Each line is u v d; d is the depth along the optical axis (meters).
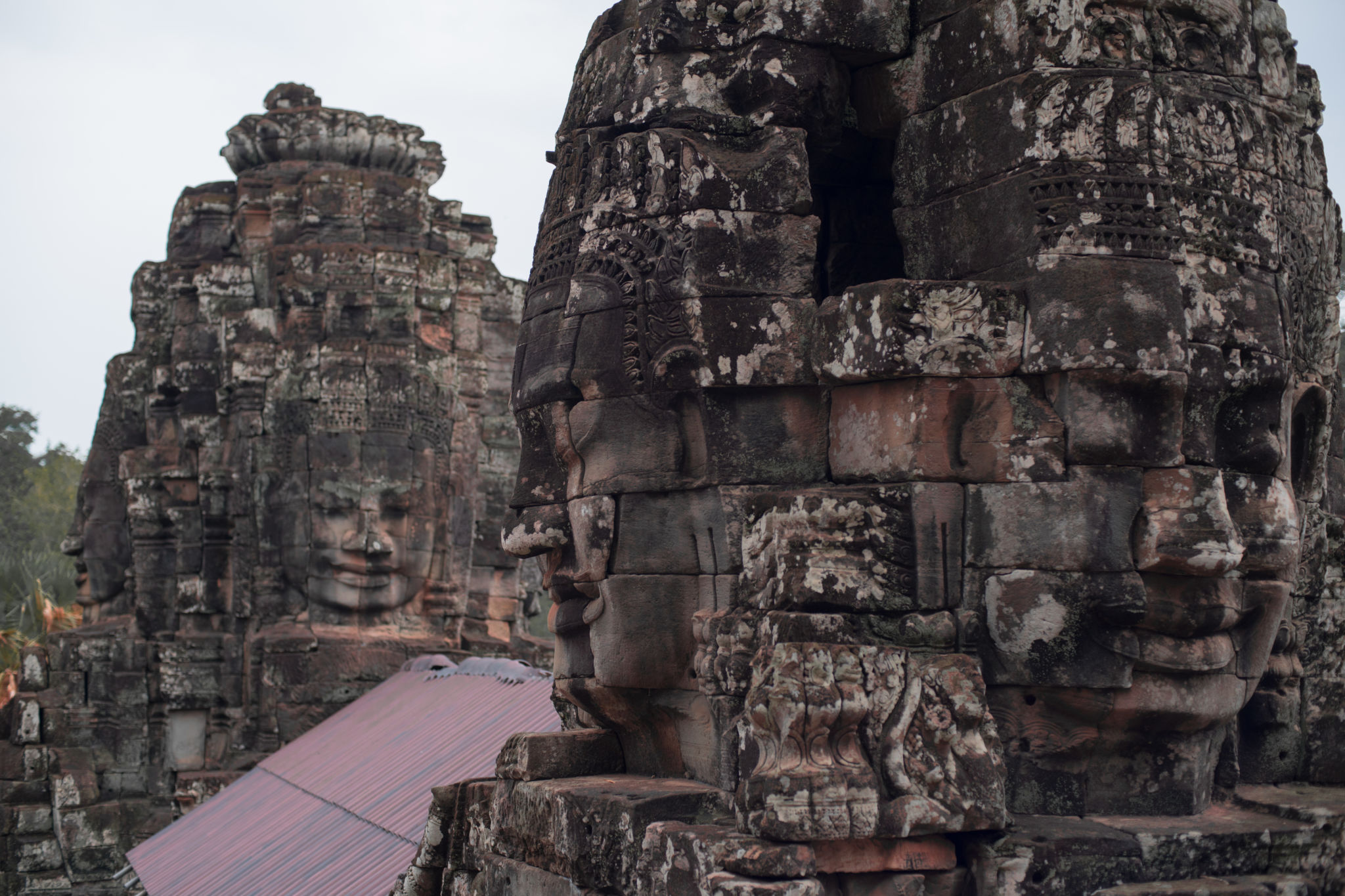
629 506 7.12
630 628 7.09
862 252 8.19
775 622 6.21
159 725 19.02
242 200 20.03
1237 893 5.98
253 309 18.97
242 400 18.42
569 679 7.73
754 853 5.69
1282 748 7.51
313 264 18.72
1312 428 7.52
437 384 18.81
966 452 6.43
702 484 6.93
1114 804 6.51
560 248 7.52
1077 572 6.23
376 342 18.50
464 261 19.75
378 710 15.98
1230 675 6.61
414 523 18.25
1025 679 6.28
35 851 18.25
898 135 7.32
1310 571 7.60
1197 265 6.46
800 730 5.84
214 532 18.95
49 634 19.80
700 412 6.94
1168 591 6.32
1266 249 6.67
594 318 7.18
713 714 6.83
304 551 17.95
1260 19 7.14
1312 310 7.78
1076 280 6.28
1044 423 6.34
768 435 6.91
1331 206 8.04
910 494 6.35
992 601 6.32
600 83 7.61
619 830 6.62
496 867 7.68
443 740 13.34
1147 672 6.33
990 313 6.38
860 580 6.21
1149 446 6.32
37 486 45.28
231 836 13.79
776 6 7.10
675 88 7.19
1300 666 7.61
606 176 7.32
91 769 18.59
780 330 6.84
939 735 5.97
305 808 13.49
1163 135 6.46
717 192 6.93
